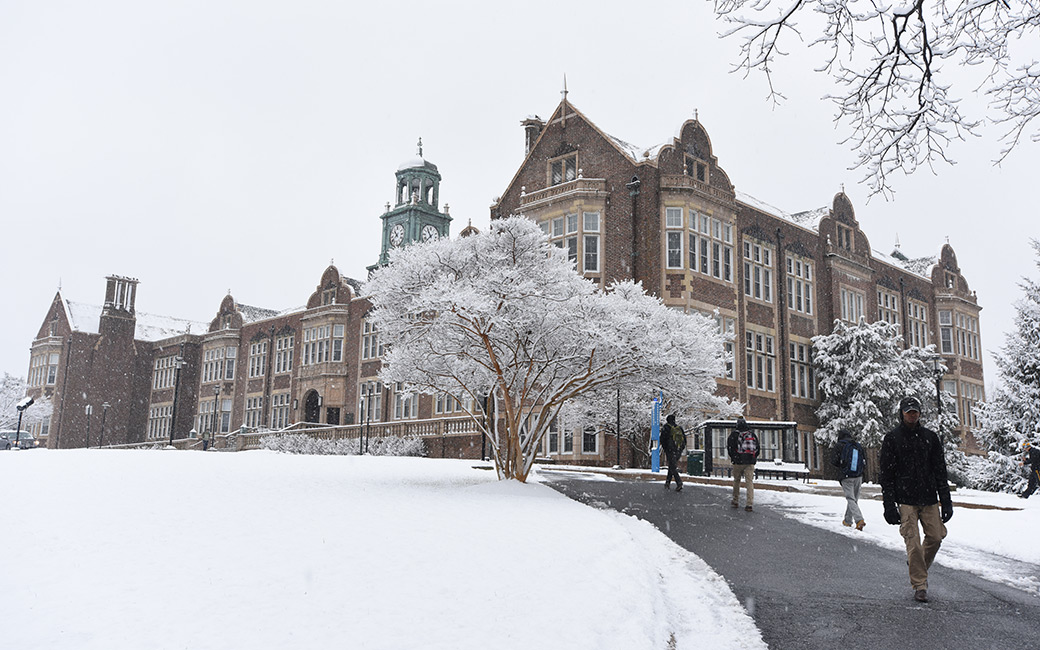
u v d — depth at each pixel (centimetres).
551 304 1817
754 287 3806
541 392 2077
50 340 7088
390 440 3850
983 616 788
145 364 7169
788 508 1659
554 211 3606
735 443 1638
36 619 574
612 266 3472
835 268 4328
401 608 640
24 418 6712
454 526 1084
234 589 680
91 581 693
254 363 6044
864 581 950
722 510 1608
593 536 1074
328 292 5553
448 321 1850
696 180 3528
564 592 723
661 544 1186
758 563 1056
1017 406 2938
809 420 3997
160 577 716
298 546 885
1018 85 992
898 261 5578
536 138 4231
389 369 2133
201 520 1048
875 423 3666
